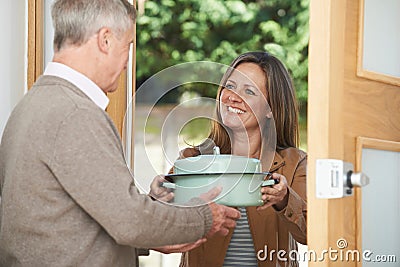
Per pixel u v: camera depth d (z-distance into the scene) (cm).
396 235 220
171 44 826
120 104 300
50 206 192
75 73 203
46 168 191
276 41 811
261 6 820
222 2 823
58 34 206
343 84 191
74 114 190
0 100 278
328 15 186
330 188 184
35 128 192
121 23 207
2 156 205
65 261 192
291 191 254
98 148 188
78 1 204
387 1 219
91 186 186
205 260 269
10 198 196
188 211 204
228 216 215
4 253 203
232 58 819
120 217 187
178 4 827
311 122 188
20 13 285
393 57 223
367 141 199
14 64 283
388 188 216
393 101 218
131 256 212
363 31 200
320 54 187
